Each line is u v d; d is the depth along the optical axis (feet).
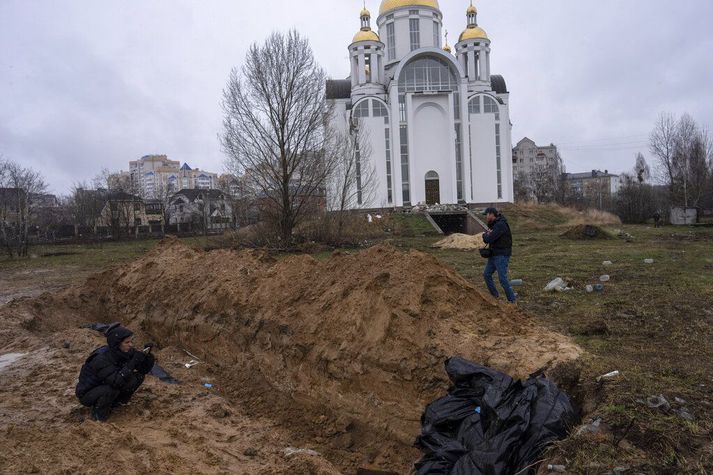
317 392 22.15
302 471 15.76
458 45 164.55
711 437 12.89
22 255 104.99
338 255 27.71
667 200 150.92
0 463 14.12
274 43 81.56
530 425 13.52
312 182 85.40
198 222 170.71
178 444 17.34
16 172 130.62
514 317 22.59
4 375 24.39
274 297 27.84
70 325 36.94
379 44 157.38
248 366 26.08
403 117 154.10
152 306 35.50
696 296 31.19
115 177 222.28
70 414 19.74
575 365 17.35
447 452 14.23
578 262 51.62
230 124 83.41
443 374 18.97
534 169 309.63
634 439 12.91
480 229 127.54
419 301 21.62
